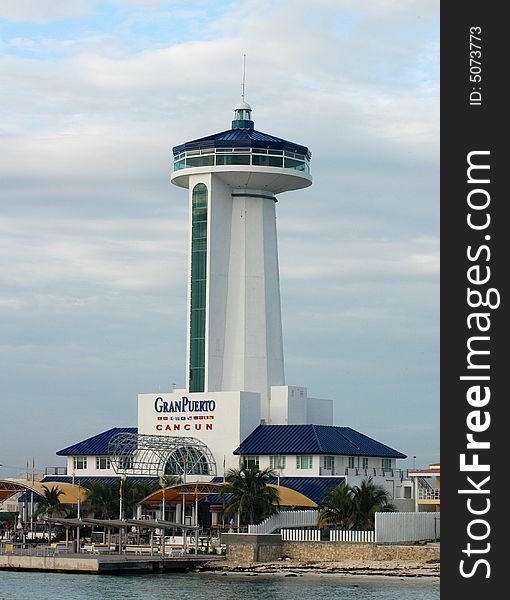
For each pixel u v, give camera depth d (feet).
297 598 354.74
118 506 515.50
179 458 543.39
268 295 596.29
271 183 593.83
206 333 580.30
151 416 568.41
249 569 433.07
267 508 458.91
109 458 565.12
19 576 424.05
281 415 572.92
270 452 531.50
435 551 434.30
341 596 359.46
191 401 558.15
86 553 460.55
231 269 593.42
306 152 597.11
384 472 554.87
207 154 588.09
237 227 597.11
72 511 525.34
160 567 435.53
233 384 582.76
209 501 506.48
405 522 453.99
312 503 475.31
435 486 538.47
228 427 547.49
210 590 377.09
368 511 450.71
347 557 442.50
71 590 380.17
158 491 479.41
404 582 394.11
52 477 581.94
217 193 590.14
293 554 450.71
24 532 518.78
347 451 534.37
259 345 588.50
